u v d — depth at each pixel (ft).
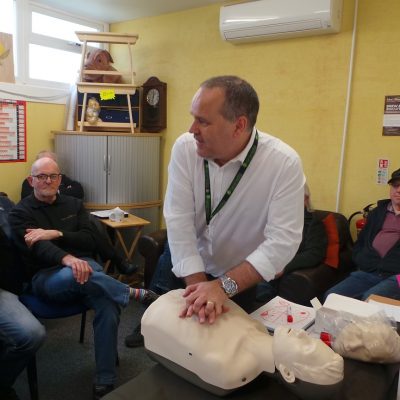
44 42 11.91
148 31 13.17
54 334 8.79
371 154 9.87
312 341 2.83
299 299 8.41
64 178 11.31
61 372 7.43
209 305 3.17
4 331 6.04
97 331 6.67
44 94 11.78
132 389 2.95
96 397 6.40
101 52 12.16
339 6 9.55
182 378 3.06
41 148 11.93
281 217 4.07
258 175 4.15
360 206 10.16
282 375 2.74
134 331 8.71
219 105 3.56
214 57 11.93
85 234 8.11
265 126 11.25
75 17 12.78
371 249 8.85
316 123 10.48
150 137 12.51
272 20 10.01
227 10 10.71
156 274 7.84
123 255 11.99
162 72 13.06
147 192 12.68
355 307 4.72
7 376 6.22
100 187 11.76
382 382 3.21
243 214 4.39
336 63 10.02
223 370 2.78
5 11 10.93
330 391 2.65
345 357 3.50
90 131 12.17
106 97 11.87
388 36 9.32
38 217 7.69
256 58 11.17
